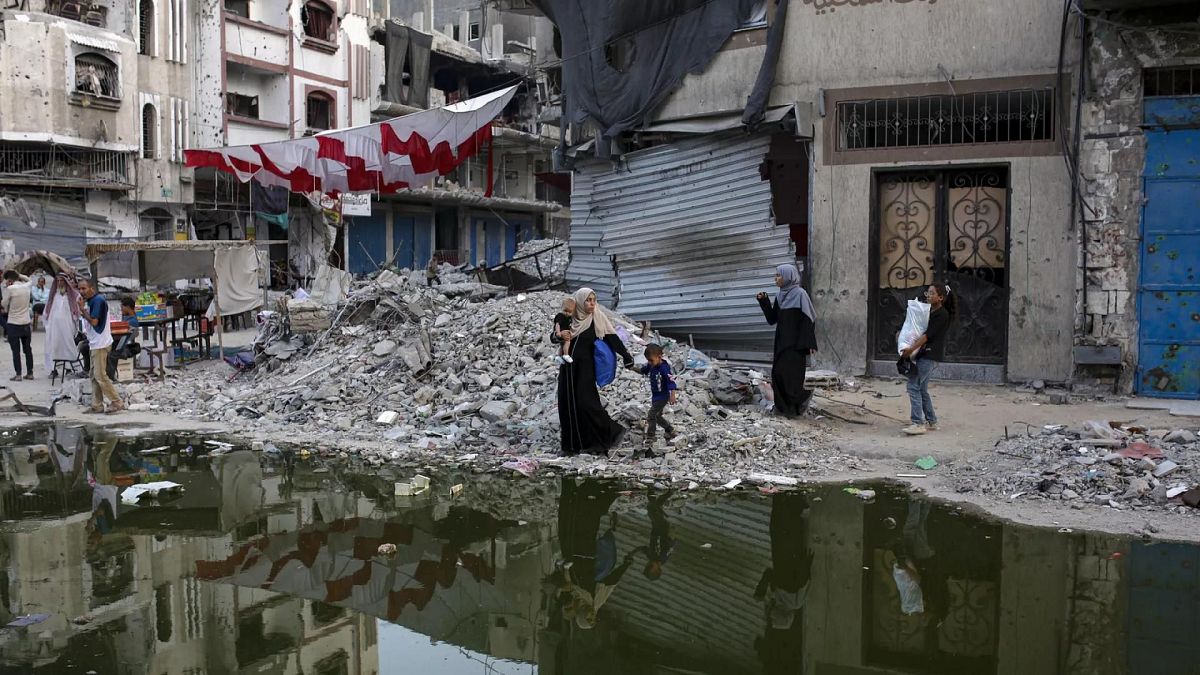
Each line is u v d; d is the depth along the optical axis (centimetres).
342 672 473
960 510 734
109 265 2325
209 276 1684
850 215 1286
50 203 2641
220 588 597
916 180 1272
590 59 1490
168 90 2970
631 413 972
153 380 1437
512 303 1378
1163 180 1116
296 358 1443
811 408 1064
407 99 4000
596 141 1511
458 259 4297
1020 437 897
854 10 1267
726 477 842
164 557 655
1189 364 1120
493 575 623
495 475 874
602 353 905
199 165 1775
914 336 965
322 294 1889
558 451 937
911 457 886
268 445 1006
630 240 1540
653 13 1412
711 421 980
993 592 571
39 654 489
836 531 695
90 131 2722
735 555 651
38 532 712
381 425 1073
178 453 982
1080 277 1158
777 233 1341
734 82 1357
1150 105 1116
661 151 1470
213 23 3078
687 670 482
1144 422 970
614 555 657
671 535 695
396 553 665
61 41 2638
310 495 816
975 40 1212
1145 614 532
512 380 1125
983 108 1224
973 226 1249
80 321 1410
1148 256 1128
